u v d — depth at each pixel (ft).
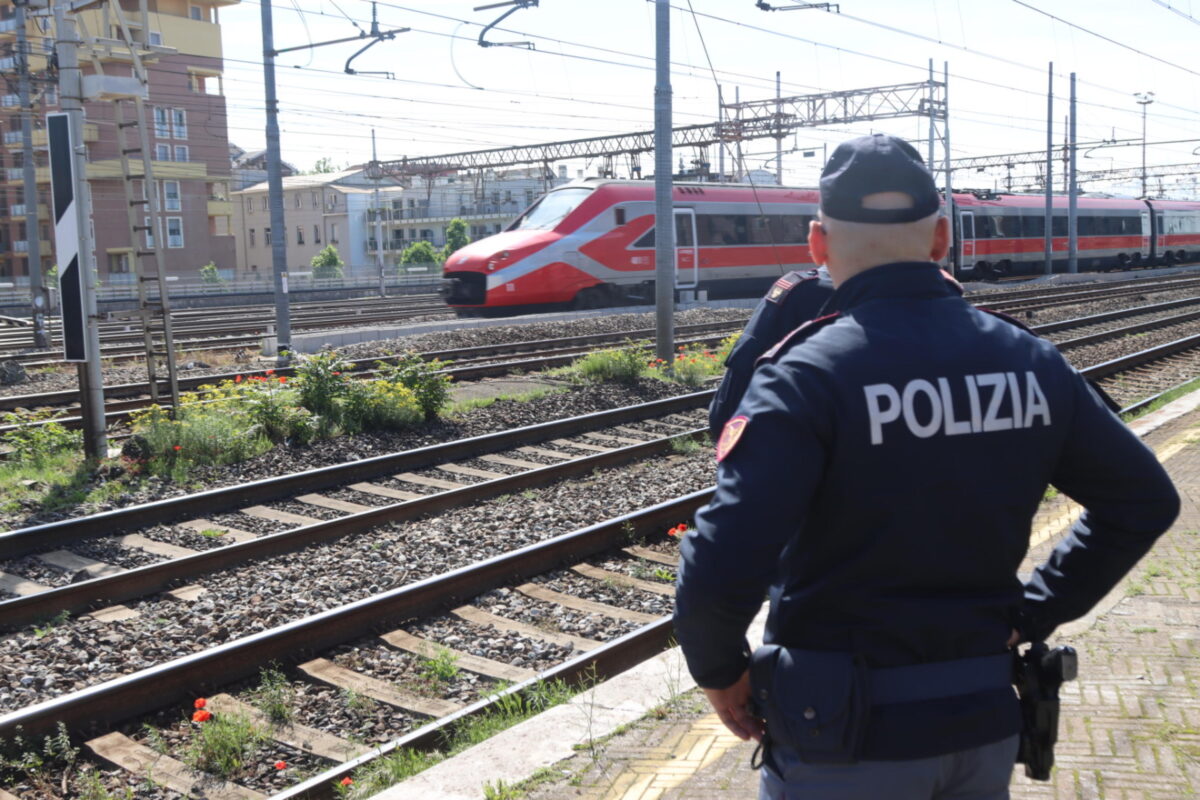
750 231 99.86
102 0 35.65
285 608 21.56
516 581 23.41
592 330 74.13
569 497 30.78
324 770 15.46
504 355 64.39
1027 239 140.97
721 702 6.01
